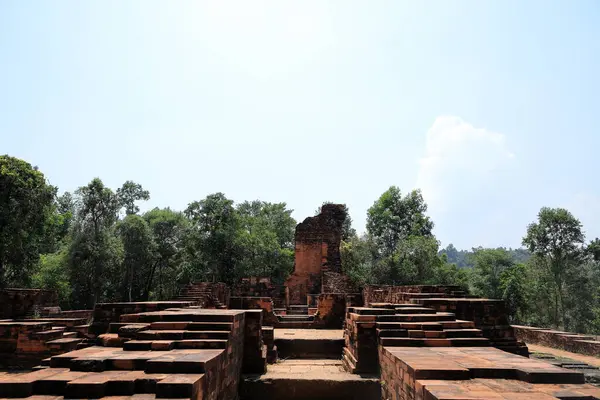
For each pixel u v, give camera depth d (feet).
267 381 32.30
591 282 142.20
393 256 142.92
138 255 130.82
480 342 29.86
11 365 38.65
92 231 112.47
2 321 43.68
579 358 45.29
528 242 126.52
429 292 50.57
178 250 151.64
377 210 187.01
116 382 17.93
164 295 160.66
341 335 51.42
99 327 36.40
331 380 31.63
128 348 23.82
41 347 38.96
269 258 142.61
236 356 30.22
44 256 121.39
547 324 136.26
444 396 17.54
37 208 89.15
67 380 18.07
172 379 17.88
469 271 201.77
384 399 29.43
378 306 40.16
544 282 132.87
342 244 141.59
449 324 32.48
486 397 17.46
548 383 20.04
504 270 168.45
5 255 85.66
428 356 25.27
